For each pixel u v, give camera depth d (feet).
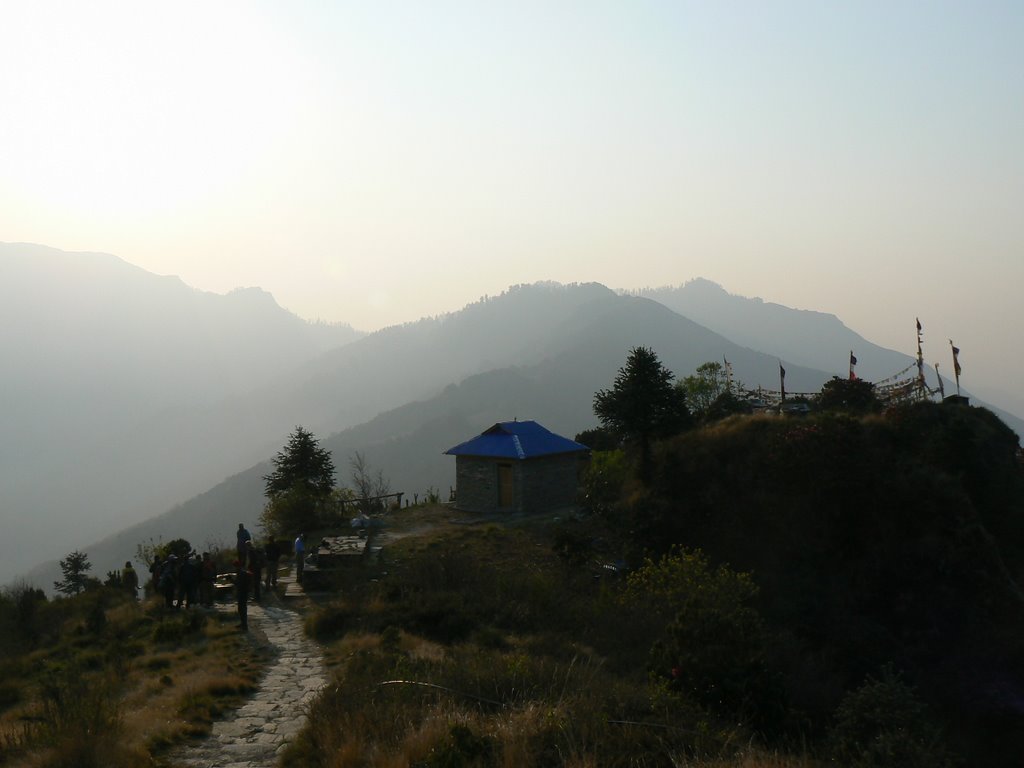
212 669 55.31
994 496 101.50
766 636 65.92
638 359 121.70
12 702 49.44
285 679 53.31
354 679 42.57
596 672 41.75
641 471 118.52
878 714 33.94
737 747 30.73
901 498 95.30
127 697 47.16
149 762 35.09
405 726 32.96
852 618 85.92
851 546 94.68
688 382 195.62
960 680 77.56
